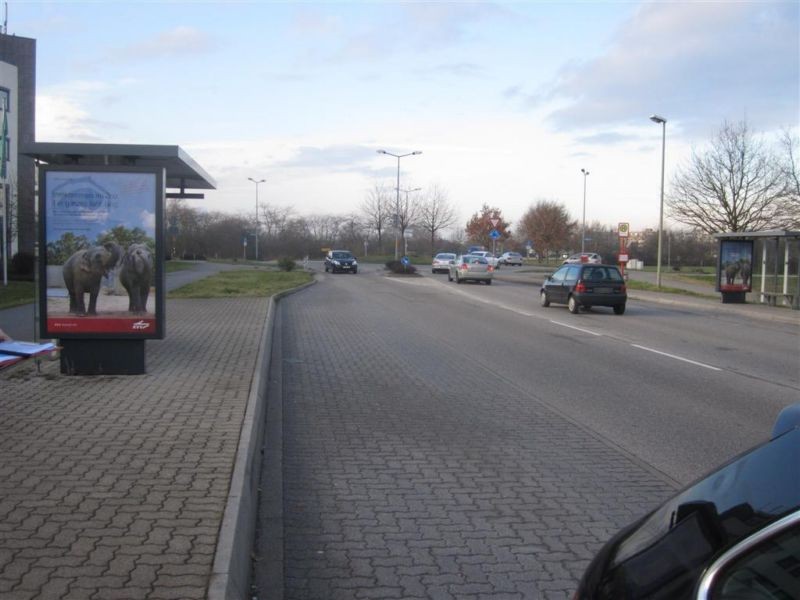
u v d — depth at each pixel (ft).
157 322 31.14
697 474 21.07
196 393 27.94
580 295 73.97
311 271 170.91
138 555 13.30
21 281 95.04
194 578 12.38
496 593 13.66
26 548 13.61
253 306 69.31
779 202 132.05
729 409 29.78
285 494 19.19
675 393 33.12
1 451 19.97
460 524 17.12
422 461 22.16
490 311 75.97
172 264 206.08
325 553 15.48
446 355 44.32
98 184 30.58
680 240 256.73
